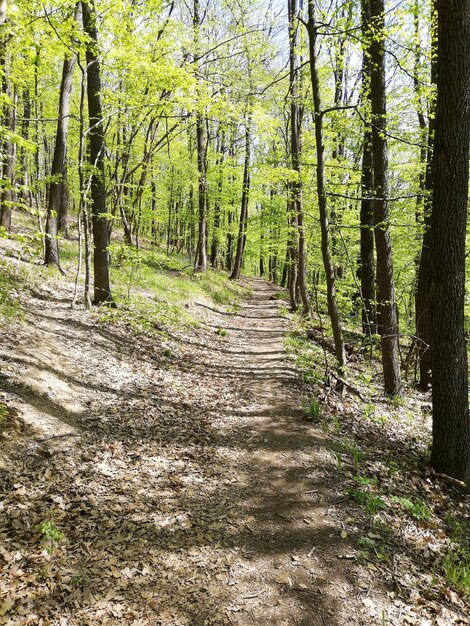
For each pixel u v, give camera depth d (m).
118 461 5.21
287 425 7.03
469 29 5.57
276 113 15.97
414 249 13.64
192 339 11.72
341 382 9.03
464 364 6.32
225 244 37.16
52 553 3.68
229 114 11.00
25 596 3.24
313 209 16.20
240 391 8.58
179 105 11.12
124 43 9.57
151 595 3.45
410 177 12.98
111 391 6.99
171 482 5.02
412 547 4.43
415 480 6.05
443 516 5.37
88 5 8.80
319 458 5.99
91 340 8.52
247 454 5.96
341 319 16.17
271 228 17.70
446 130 5.87
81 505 4.33
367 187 12.16
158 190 24.72
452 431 6.34
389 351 9.87
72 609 3.22
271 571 3.82
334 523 4.57
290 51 13.97
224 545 4.11
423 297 11.12
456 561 4.42
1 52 5.35
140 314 11.41
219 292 20.53
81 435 5.53
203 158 20.30
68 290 11.08
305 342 13.09
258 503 4.84
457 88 5.70
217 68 13.52
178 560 3.85
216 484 5.13
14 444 4.81
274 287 33.97
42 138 17.59
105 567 3.66
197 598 3.47
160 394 7.52
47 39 7.13
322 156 8.08
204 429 6.59
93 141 10.12
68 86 11.32
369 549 4.23
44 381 6.12
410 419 8.73
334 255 15.77
